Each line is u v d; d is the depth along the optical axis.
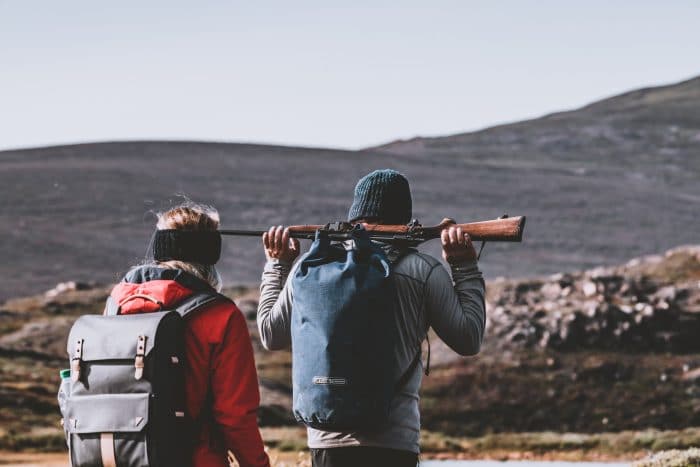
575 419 73.75
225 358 5.86
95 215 196.62
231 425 5.83
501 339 85.44
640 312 89.44
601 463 48.75
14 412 58.12
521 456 53.44
